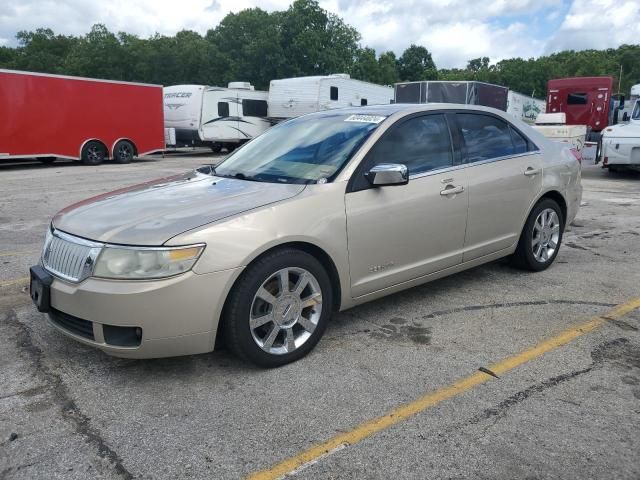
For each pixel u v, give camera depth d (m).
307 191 3.54
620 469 2.46
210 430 2.78
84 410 2.97
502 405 2.98
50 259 3.37
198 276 3.01
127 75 53.81
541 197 5.21
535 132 5.37
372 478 2.42
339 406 2.99
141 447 2.65
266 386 3.21
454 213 4.29
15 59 61.94
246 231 3.17
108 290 2.97
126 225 3.17
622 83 83.88
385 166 3.64
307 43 50.84
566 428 2.76
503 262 5.70
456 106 4.61
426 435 2.72
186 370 3.40
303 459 2.55
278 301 3.36
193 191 3.72
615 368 3.39
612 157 13.20
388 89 27.98
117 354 3.07
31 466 2.51
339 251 3.59
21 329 4.01
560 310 4.37
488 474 2.44
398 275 4.00
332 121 4.39
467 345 3.74
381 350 3.68
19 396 3.11
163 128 21.03
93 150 19.02
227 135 24.17
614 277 5.21
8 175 15.41
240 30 53.59
